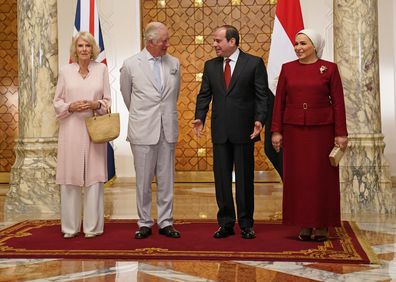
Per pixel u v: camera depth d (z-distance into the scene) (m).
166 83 5.91
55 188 8.30
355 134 7.92
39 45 8.41
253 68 5.74
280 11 7.71
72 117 6.01
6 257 5.07
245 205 5.82
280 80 5.68
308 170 5.48
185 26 12.70
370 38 7.94
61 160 6.01
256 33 12.56
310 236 5.70
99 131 5.86
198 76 12.70
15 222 7.21
